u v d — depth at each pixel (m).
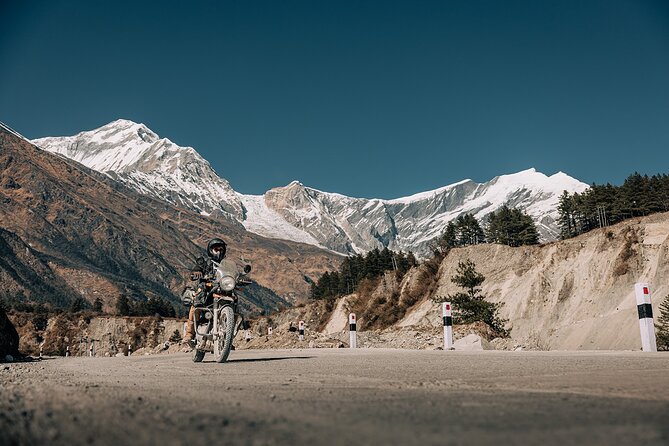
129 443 1.99
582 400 3.19
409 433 2.18
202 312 9.42
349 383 4.59
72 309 163.75
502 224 130.25
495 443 1.97
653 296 46.09
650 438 2.02
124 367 8.02
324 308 101.62
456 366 6.53
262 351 15.64
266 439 2.06
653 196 98.12
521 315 56.97
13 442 1.92
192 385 4.56
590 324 40.53
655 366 6.20
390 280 84.94
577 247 59.78
